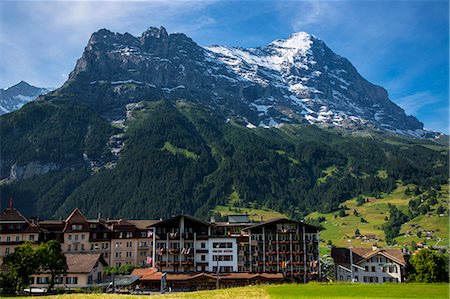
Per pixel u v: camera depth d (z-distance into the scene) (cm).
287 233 13138
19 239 13712
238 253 13050
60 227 14950
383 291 8525
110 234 15300
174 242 13125
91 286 11119
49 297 7831
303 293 8244
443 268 11488
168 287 11400
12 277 9462
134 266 14288
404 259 13412
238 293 8256
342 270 14100
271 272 12750
